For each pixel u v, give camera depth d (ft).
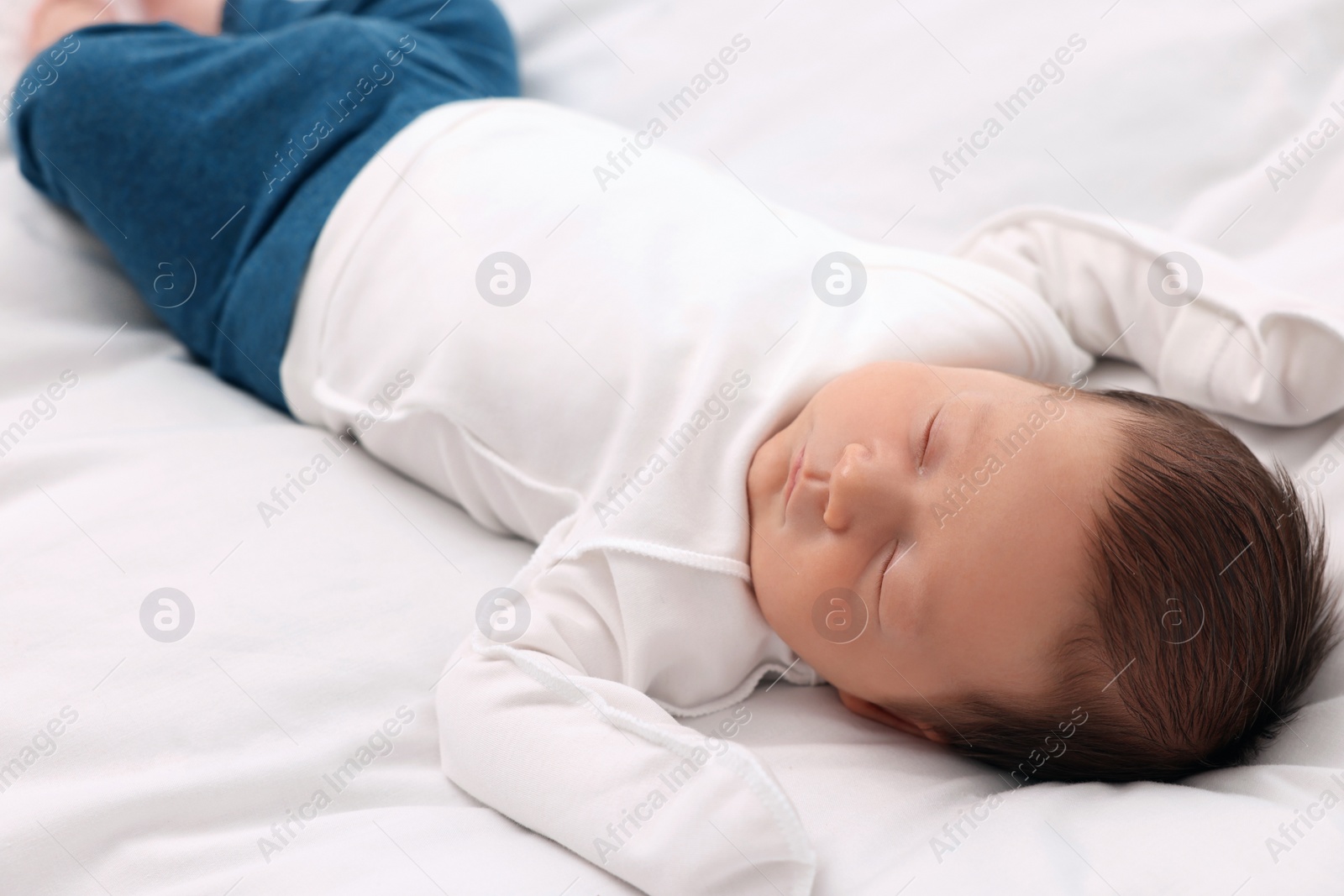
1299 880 2.41
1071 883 2.51
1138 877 2.51
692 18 5.60
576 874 2.74
